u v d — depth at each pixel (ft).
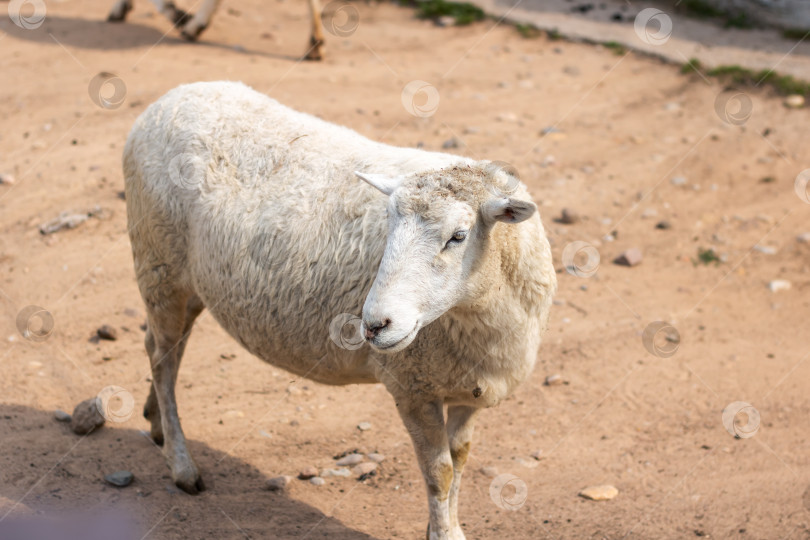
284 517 14.83
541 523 14.98
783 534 14.78
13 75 35.12
